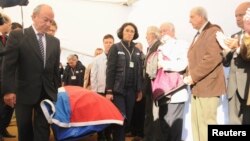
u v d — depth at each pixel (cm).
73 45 788
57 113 297
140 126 420
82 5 778
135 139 410
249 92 245
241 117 257
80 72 624
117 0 741
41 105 235
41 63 235
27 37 233
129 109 330
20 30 234
